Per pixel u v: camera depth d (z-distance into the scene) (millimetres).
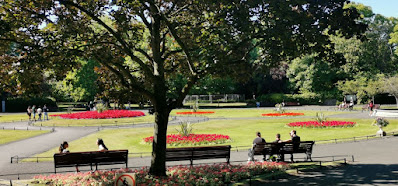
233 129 30938
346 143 22328
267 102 73938
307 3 11484
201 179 12047
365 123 34188
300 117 42250
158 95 12430
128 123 37438
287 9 11039
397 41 66812
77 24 11828
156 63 12805
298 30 11867
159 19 12781
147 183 11359
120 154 13977
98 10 12414
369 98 65375
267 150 15688
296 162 16047
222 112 54938
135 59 12352
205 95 76688
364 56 68875
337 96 71750
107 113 43562
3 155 19516
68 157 13266
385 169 14148
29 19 11773
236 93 84875
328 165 15086
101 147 14617
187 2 13938
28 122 40062
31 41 11367
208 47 12648
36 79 11086
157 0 14531
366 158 17016
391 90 53281
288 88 81938
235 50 12586
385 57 75000
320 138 24578
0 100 63969
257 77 82062
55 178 12453
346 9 12195
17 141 25156
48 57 10742
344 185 11562
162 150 12523
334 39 69812
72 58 11445
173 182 11414
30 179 13070
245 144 22406
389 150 19406
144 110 60625
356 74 70062
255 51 69500
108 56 11875
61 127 34625
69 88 62719
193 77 12523
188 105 72500
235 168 13703
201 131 29672
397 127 30453
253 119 40719
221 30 12094
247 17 11211
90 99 64875
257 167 13922
